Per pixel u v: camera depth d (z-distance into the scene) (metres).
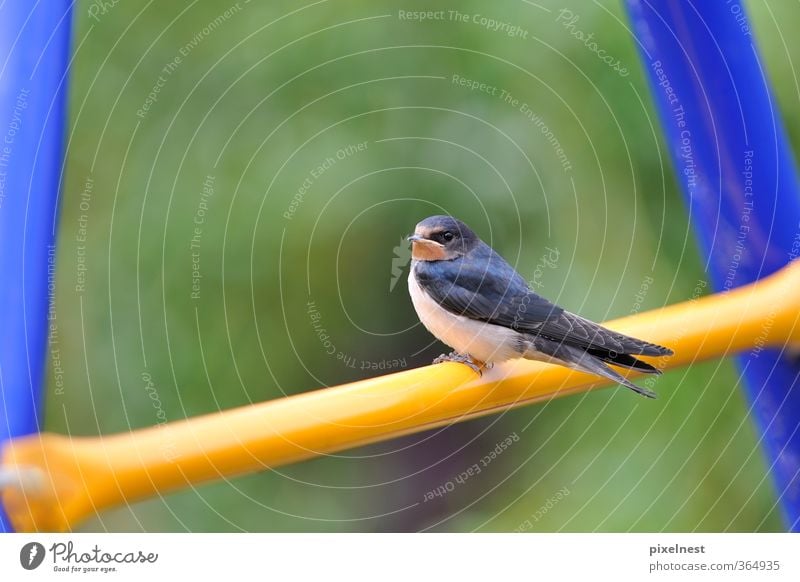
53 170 7.08
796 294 7.57
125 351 11.23
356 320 11.97
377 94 11.50
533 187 11.46
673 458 11.27
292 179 11.42
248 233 11.39
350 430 6.17
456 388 6.82
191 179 11.45
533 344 8.33
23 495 5.33
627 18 10.54
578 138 11.40
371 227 11.62
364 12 11.45
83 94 11.27
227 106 11.55
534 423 12.16
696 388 11.41
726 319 7.57
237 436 5.79
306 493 13.04
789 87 10.90
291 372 11.72
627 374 8.04
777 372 8.41
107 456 5.50
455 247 9.05
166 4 11.49
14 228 6.76
